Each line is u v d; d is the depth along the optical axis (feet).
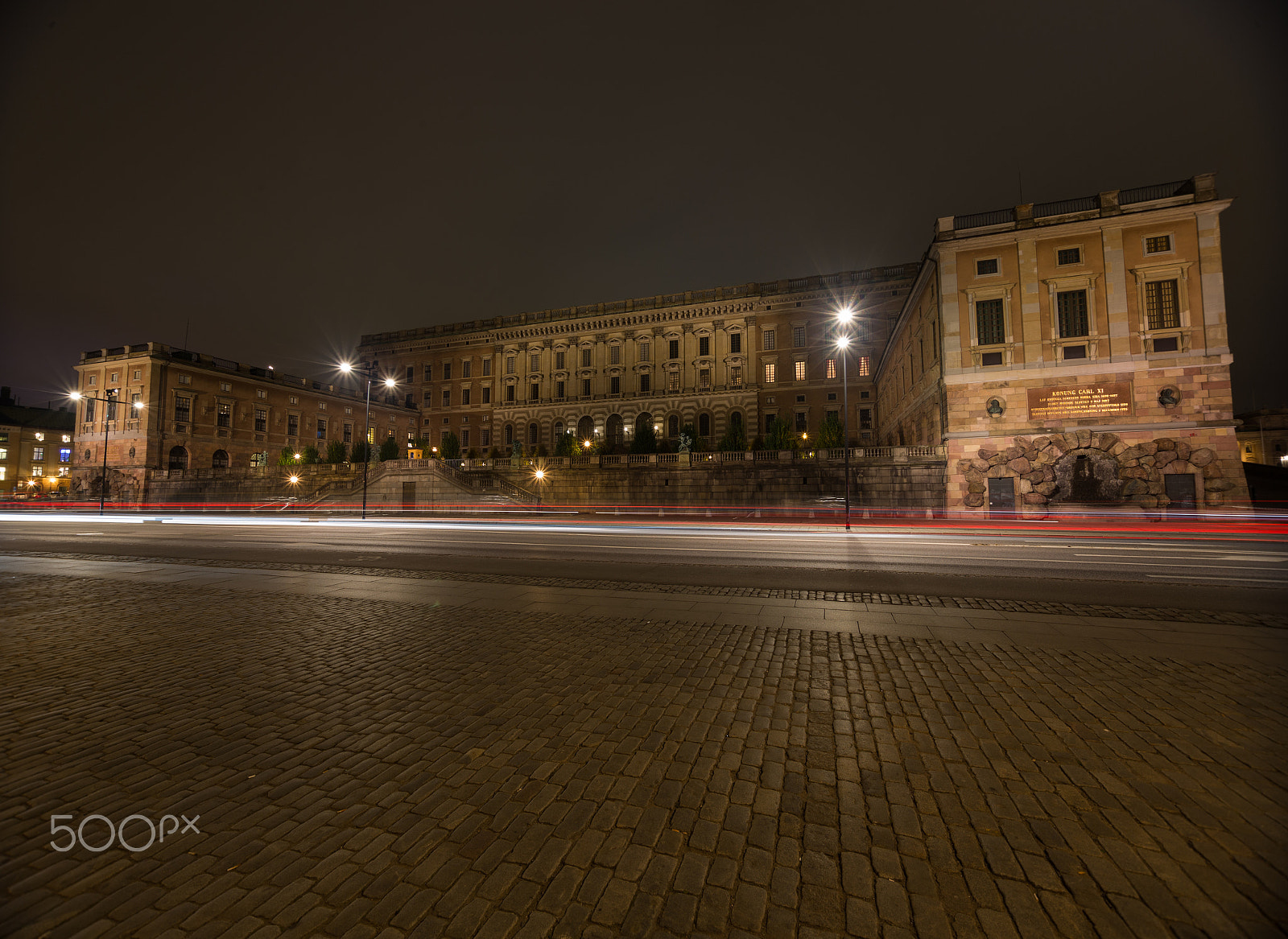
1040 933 7.89
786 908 8.36
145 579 37.09
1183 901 8.36
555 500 136.87
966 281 98.48
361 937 7.86
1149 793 11.10
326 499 148.77
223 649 21.24
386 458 176.14
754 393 195.11
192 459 182.50
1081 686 17.08
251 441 197.26
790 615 26.61
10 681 17.83
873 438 182.39
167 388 178.19
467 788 11.53
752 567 42.42
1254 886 8.62
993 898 8.50
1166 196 92.07
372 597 30.89
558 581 36.17
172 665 19.36
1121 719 14.66
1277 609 27.55
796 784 11.59
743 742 13.48
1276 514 81.41
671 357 209.05
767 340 197.98
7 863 9.29
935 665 19.19
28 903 8.47
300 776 12.00
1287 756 12.57
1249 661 19.44
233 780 11.85
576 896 8.59
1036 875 8.94
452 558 48.49
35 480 268.82
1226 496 84.02
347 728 14.35
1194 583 35.14
